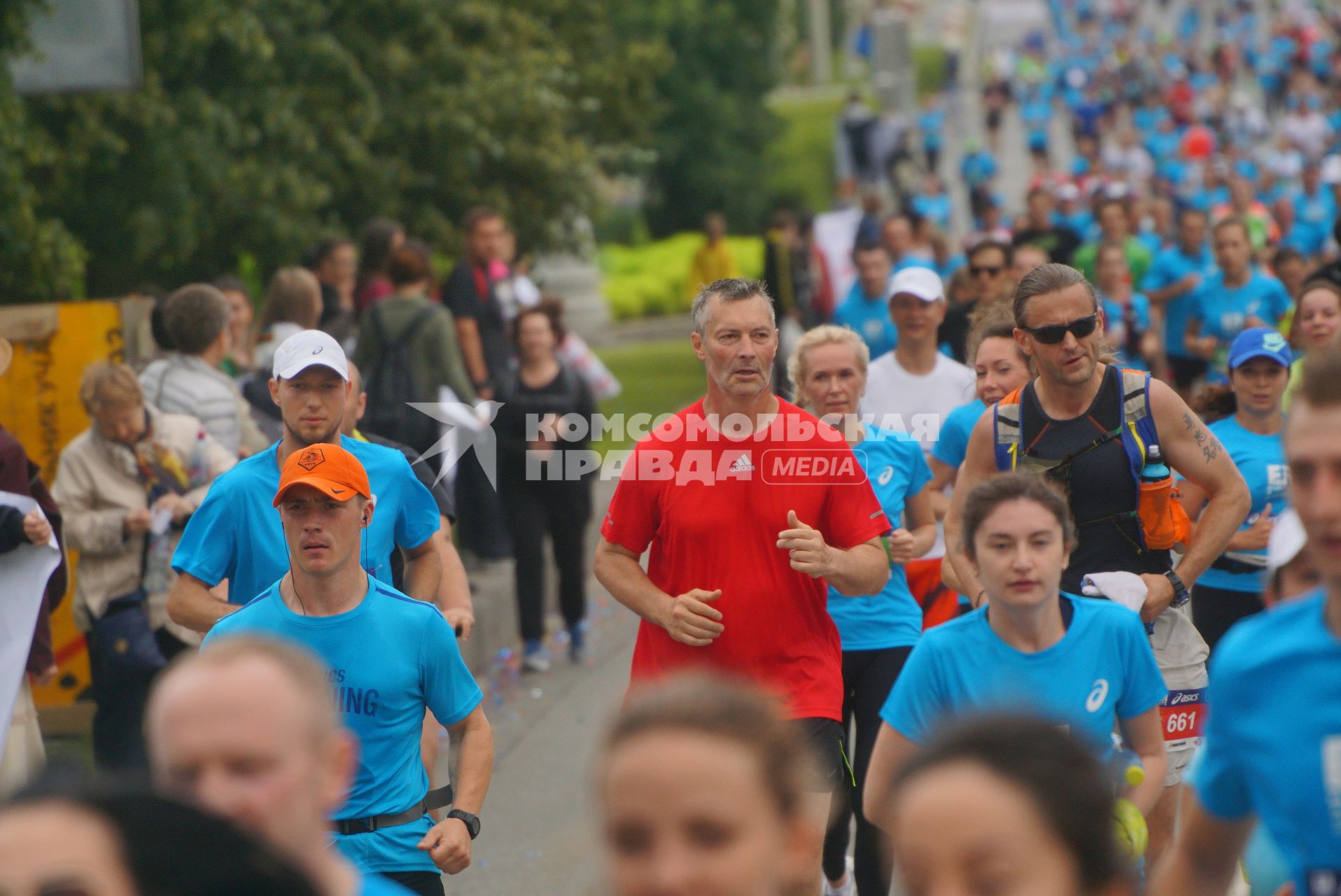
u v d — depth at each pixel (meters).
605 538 16.75
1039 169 151.75
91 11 30.78
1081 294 16.44
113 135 37.34
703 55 132.62
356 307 35.78
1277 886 10.10
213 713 8.21
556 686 30.34
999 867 6.69
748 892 6.71
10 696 18.77
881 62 183.88
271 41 43.25
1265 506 21.34
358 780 13.99
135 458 22.27
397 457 17.33
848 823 19.39
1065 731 7.09
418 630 14.17
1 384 26.73
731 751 6.75
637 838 6.77
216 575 16.59
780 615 16.19
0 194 31.78
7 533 18.78
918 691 13.52
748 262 117.81
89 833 6.19
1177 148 145.00
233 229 43.19
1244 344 21.31
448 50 48.94
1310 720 8.23
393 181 47.94
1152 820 16.62
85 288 40.84
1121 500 16.81
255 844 6.38
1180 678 16.95
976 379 21.23
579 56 59.44
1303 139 130.62
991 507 13.18
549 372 31.17
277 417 27.47
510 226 51.28
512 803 23.62
